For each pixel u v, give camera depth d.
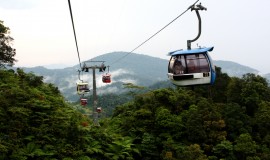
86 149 27.11
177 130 37.69
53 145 25.09
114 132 38.34
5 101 25.56
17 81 31.75
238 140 36.56
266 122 41.00
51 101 31.80
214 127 37.75
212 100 45.03
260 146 38.34
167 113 38.31
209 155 36.59
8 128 23.95
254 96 45.28
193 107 40.03
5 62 37.78
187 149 32.62
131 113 41.12
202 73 20.12
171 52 21.16
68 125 26.83
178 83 20.67
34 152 23.20
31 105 27.00
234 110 40.84
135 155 35.94
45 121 26.80
